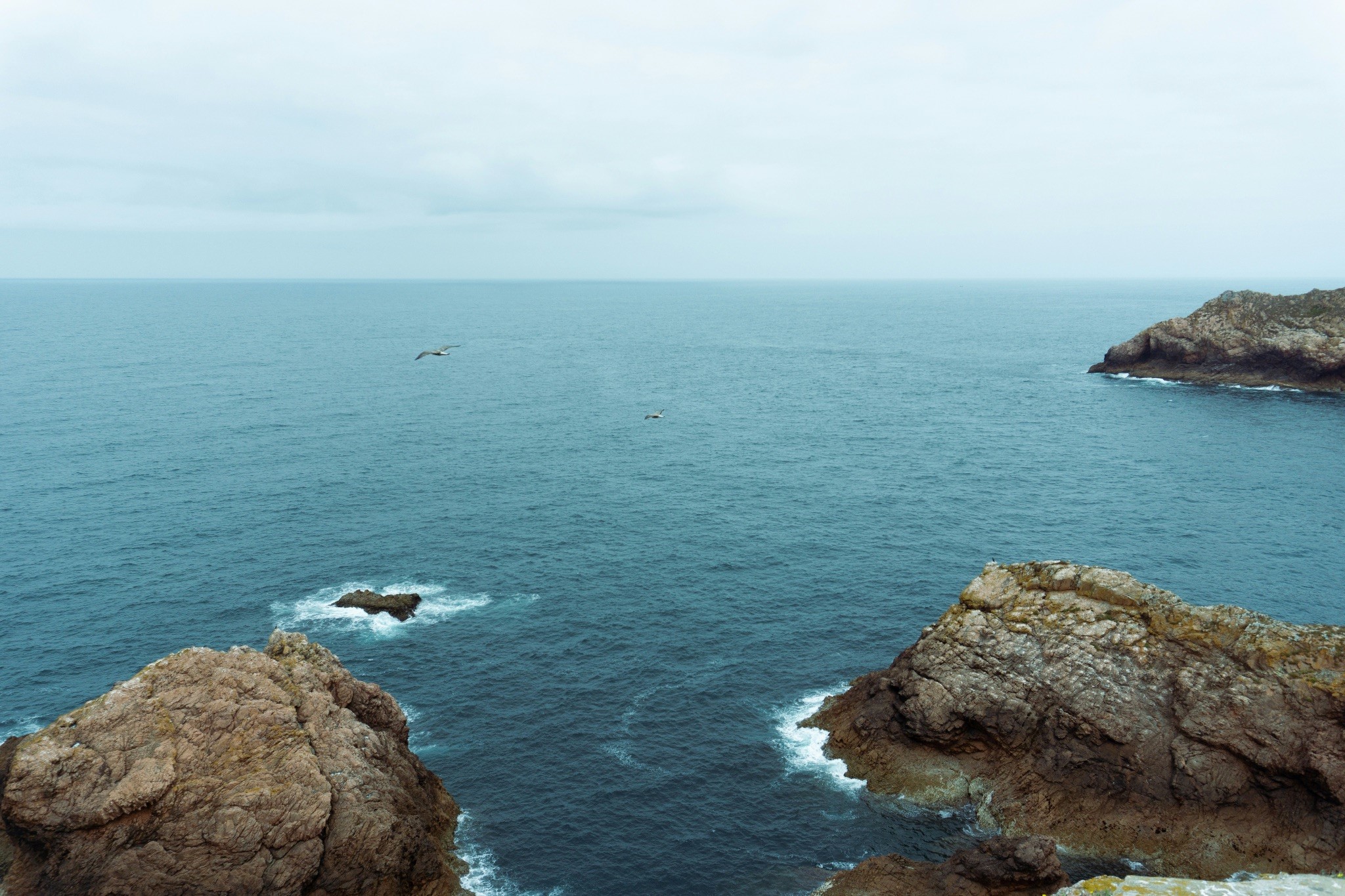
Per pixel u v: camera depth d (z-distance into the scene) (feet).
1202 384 524.52
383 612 210.59
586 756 159.22
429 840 127.75
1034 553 248.73
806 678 184.55
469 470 334.03
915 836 138.41
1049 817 137.49
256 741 120.16
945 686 151.74
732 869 132.26
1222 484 315.58
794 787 150.82
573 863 133.69
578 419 436.35
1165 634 144.56
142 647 194.49
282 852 111.65
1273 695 131.95
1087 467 341.00
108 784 110.63
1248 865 123.65
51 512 276.00
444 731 165.99
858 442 387.34
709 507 290.76
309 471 326.85
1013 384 552.41
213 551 247.91
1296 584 227.20
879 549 252.62
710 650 195.62
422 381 551.18
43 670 184.55
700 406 477.36
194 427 393.09
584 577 233.55
